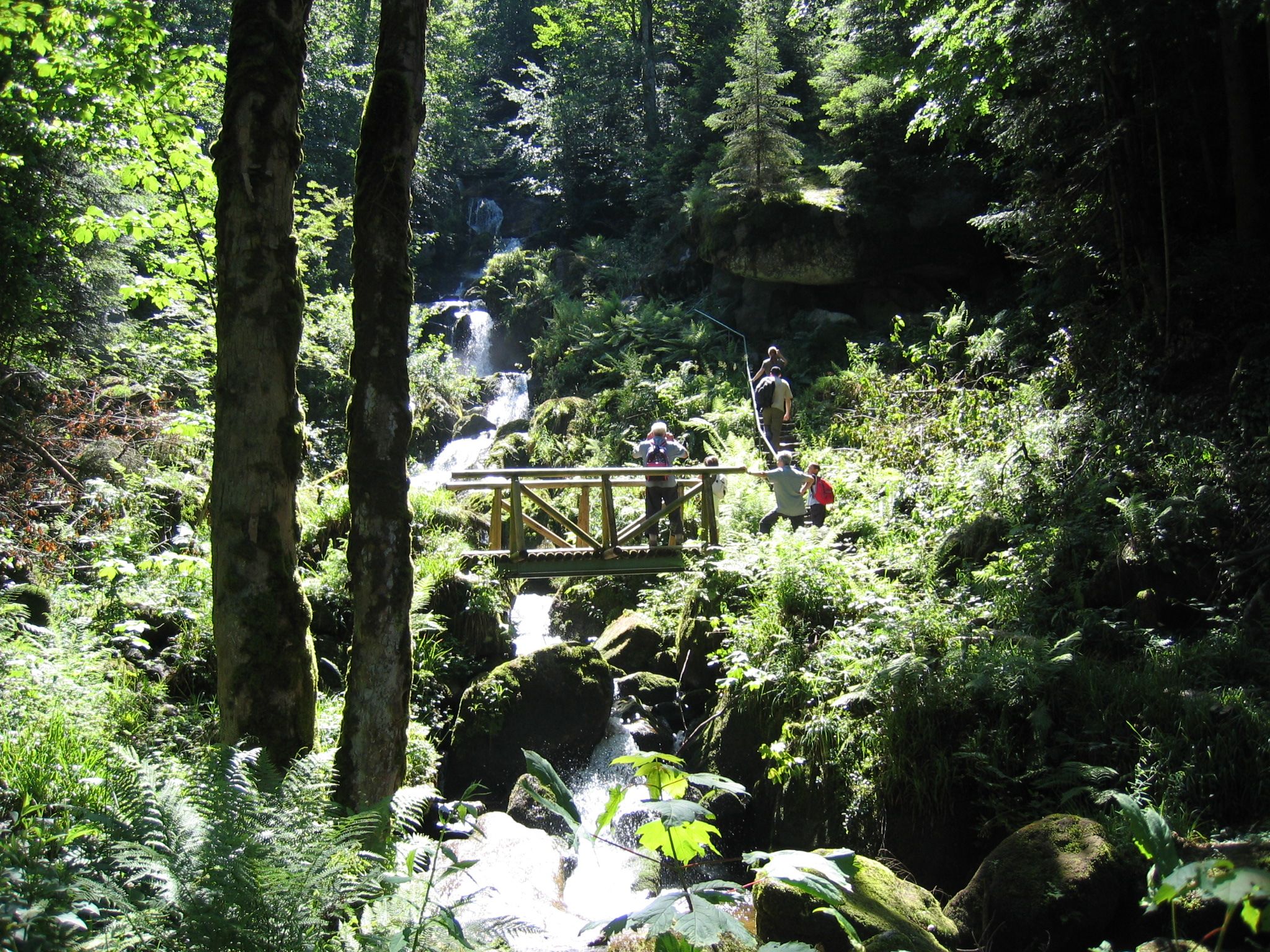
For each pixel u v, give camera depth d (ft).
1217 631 24.03
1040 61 38.06
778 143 61.62
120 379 42.88
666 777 8.71
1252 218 36.47
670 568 33.78
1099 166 38.81
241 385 17.54
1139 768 20.02
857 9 58.75
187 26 75.00
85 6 28.43
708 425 53.06
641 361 62.18
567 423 59.88
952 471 37.58
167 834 10.89
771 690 26.61
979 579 29.37
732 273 65.77
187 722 21.54
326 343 66.95
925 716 22.77
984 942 17.29
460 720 27.40
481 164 105.50
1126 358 37.83
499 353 78.02
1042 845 17.87
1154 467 31.04
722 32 90.07
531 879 20.61
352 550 18.47
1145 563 26.61
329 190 67.56
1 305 38.45
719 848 24.93
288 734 17.61
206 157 30.12
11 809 15.51
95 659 21.90
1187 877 6.31
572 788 27.04
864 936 16.11
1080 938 16.42
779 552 30.37
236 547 17.48
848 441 47.78
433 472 62.03
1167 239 36.22
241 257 17.54
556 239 92.53
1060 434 35.86
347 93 84.43
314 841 11.73
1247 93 36.42
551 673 28.58
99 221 31.99
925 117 44.47
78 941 9.52
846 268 60.18
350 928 11.62
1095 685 22.47
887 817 22.41
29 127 33.96
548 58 101.19
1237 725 20.08
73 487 33.14
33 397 39.55
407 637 18.72
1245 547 26.53
